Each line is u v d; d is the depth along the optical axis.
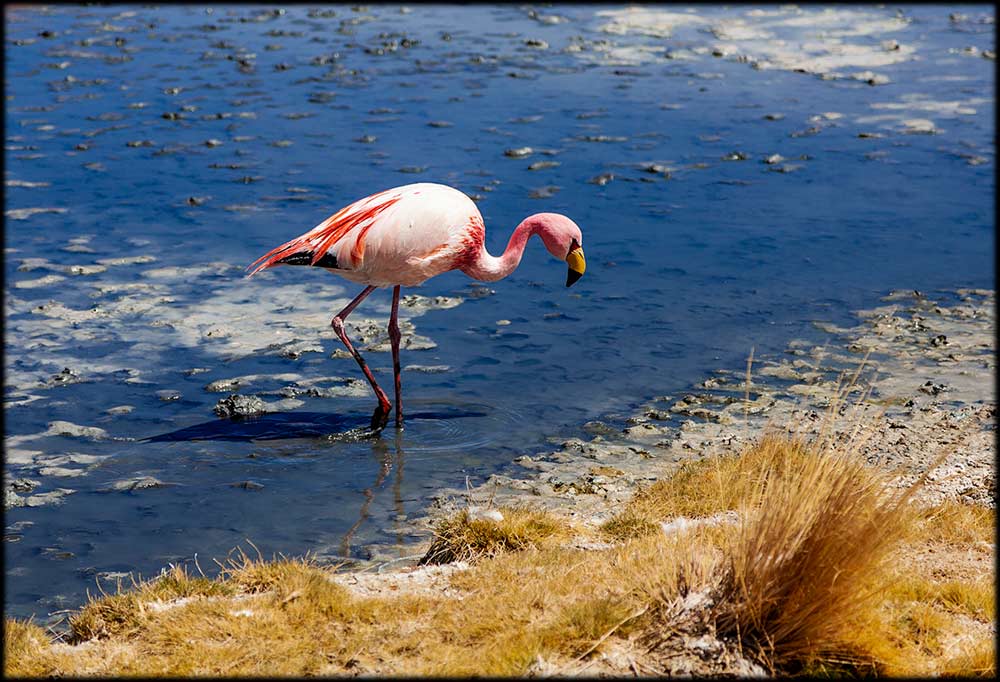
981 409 12.62
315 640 7.70
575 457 11.84
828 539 7.28
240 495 11.11
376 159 22.81
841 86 29.77
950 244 18.75
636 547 8.85
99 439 12.23
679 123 26.06
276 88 28.75
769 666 7.15
